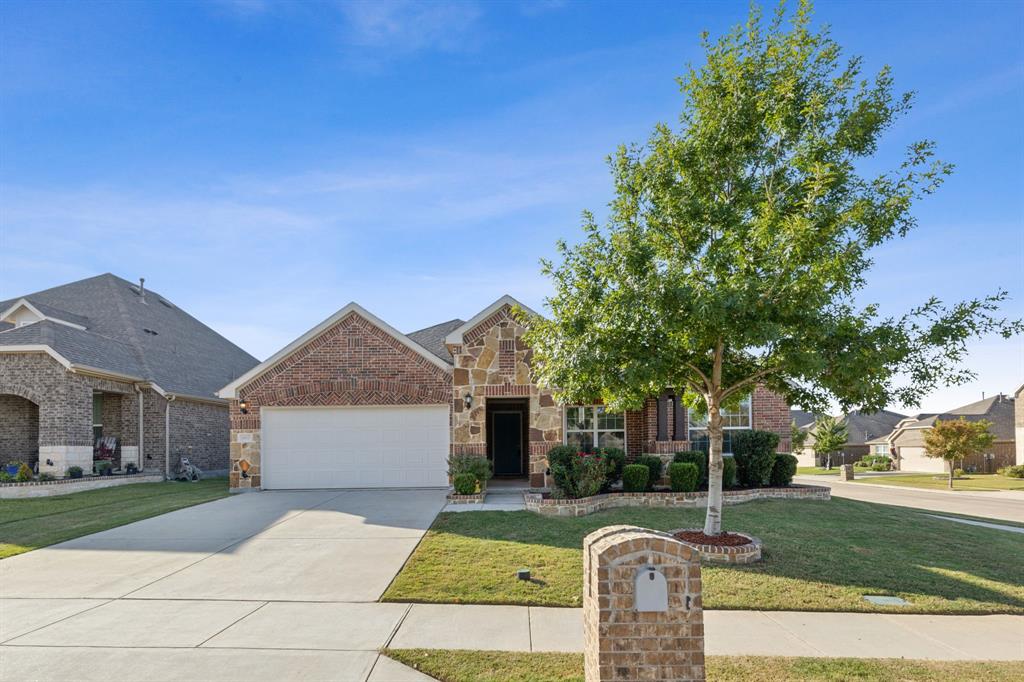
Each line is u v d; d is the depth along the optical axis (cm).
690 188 1021
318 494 1694
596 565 430
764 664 593
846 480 4044
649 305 937
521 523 1240
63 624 703
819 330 884
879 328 912
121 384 2208
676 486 1518
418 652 616
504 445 2486
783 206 963
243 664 589
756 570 930
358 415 1822
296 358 1828
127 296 2767
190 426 2489
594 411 1823
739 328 898
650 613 421
